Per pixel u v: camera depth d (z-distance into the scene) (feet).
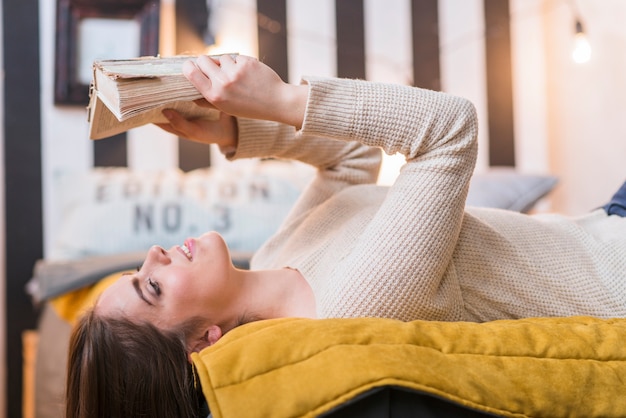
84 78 7.96
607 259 3.54
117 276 6.07
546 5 8.96
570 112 8.54
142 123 3.57
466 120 3.19
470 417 2.55
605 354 2.75
